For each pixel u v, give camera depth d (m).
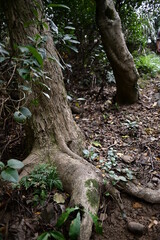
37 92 2.33
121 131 3.28
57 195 1.98
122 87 3.96
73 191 1.91
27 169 2.20
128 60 3.71
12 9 2.29
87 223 1.66
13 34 2.34
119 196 2.04
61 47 3.68
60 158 2.25
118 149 2.87
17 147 2.74
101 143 3.00
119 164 2.53
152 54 6.64
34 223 1.77
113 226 1.86
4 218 1.78
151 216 1.97
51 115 2.42
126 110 3.93
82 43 4.47
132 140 3.06
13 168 1.28
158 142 2.98
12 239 1.64
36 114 2.38
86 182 1.92
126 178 2.30
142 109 3.94
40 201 1.92
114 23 3.53
